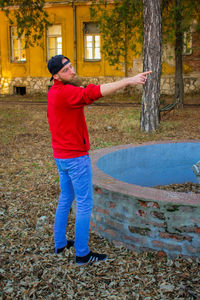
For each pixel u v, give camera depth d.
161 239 2.96
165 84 18.44
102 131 9.66
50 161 6.77
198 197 2.93
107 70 19.84
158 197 2.92
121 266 2.88
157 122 9.34
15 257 3.06
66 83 2.70
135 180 5.13
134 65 19.25
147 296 2.48
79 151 2.70
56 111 2.62
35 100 18.73
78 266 2.91
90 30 20.05
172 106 11.16
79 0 19.42
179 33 12.73
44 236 3.49
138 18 12.30
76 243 2.89
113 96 19.05
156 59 8.95
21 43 21.44
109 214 3.26
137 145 5.10
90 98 2.46
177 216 2.86
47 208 4.27
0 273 2.79
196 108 13.66
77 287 2.62
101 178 3.49
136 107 14.43
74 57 20.34
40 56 20.97
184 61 18.03
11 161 6.78
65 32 20.20
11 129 10.22
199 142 5.35
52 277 2.74
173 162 5.39
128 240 3.15
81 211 2.80
